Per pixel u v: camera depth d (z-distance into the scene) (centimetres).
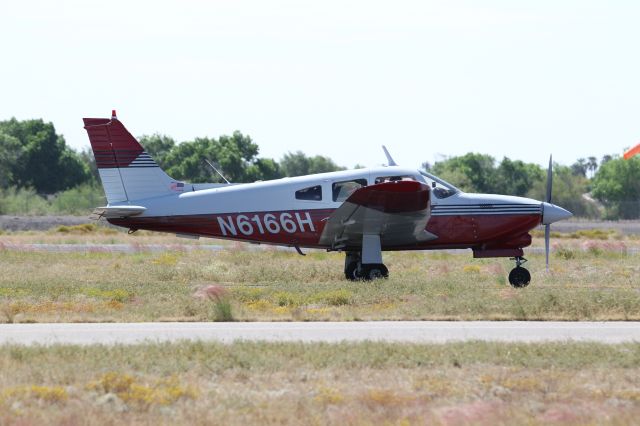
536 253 13500
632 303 6425
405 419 3519
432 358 4516
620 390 4031
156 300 6988
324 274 9475
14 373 4138
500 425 3484
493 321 6084
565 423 3512
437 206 8906
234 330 5612
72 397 3812
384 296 7162
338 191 8925
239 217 8988
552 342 4994
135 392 3831
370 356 4528
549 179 9319
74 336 5338
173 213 9062
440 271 10044
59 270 9831
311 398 3812
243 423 3462
